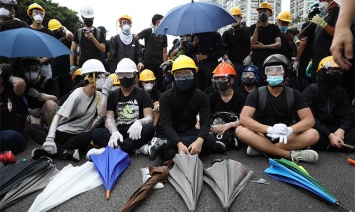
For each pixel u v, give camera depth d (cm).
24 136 418
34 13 530
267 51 537
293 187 280
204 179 287
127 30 597
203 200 259
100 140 365
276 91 353
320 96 382
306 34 516
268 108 355
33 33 383
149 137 363
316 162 338
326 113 381
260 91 360
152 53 629
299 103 346
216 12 473
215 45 502
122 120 384
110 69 607
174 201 259
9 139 368
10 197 259
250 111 354
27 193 271
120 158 313
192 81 340
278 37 538
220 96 409
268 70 344
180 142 331
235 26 543
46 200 254
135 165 340
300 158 333
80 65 573
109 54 662
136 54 618
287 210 245
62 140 373
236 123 390
